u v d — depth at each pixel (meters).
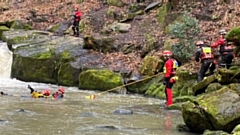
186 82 15.47
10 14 28.75
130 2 25.72
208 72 15.14
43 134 8.89
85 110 12.20
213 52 16.06
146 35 20.78
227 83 12.41
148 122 10.62
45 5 29.56
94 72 17.61
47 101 13.83
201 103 9.39
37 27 26.83
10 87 17.39
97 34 23.03
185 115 9.57
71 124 10.03
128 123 10.40
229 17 19.42
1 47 22.91
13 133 8.90
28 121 10.26
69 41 21.28
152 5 23.98
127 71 17.80
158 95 15.80
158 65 16.94
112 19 24.59
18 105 12.70
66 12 27.78
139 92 16.98
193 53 17.11
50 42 21.56
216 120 8.84
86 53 19.77
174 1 21.52
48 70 19.58
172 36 18.78
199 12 20.47
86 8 27.08
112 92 17.00
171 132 9.47
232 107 8.98
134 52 19.62
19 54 20.47
